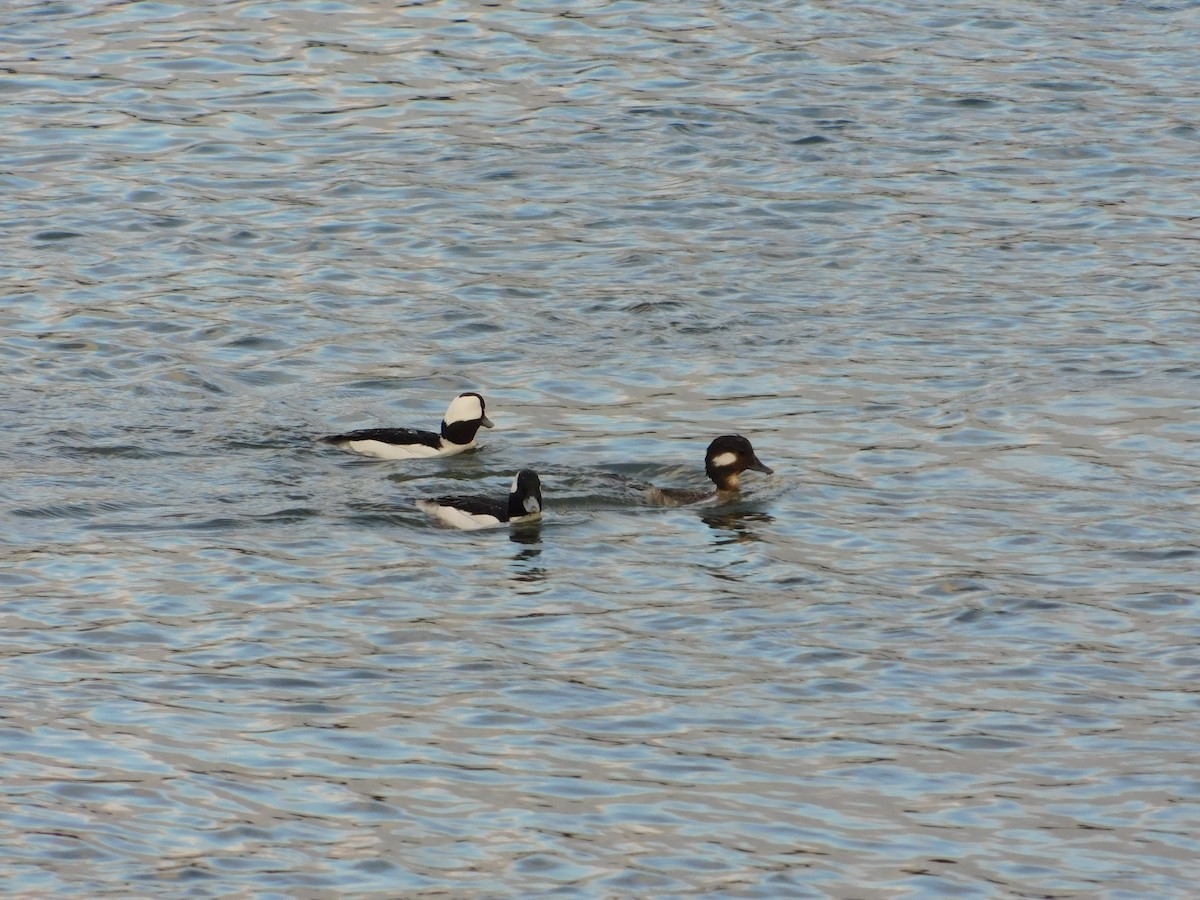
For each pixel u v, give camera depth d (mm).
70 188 29766
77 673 15453
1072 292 26156
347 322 25062
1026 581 17469
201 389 22750
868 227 28688
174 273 26594
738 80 35125
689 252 27641
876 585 17438
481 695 15180
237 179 30391
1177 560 17875
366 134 32438
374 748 14266
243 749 14219
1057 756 14297
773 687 15406
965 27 38375
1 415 21609
